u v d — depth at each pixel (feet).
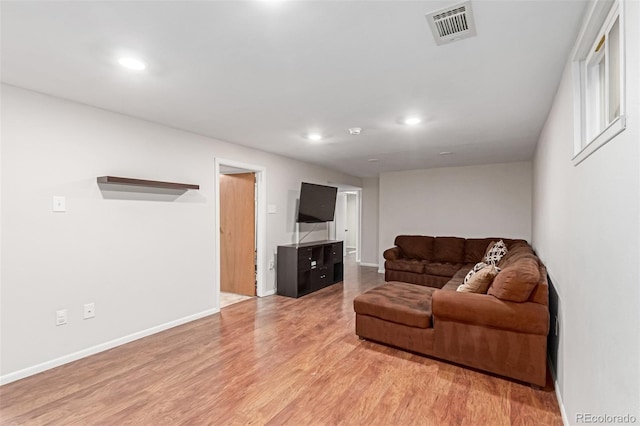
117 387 7.47
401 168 20.89
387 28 5.27
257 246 15.85
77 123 8.89
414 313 9.12
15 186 7.76
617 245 3.58
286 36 5.53
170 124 11.01
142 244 10.51
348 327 11.50
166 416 6.42
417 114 9.78
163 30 5.34
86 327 9.07
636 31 3.03
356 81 7.41
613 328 3.70
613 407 3.68
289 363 8.70
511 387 7.54
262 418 6.37
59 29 5.31
